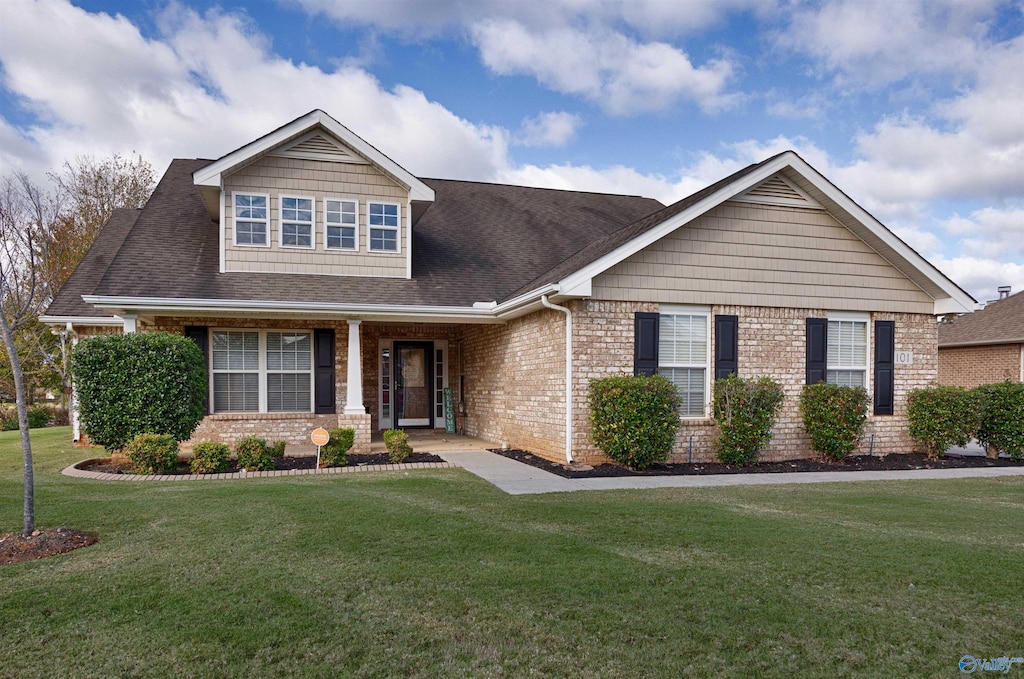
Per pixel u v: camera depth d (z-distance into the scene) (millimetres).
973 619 4047
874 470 10852
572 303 10719
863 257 12242
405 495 7723
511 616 3984
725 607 4164
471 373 15688
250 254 12789
